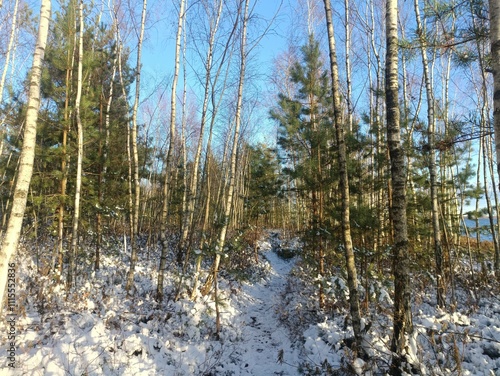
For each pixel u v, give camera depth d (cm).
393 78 507
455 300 798
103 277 960
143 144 1694
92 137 1045
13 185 1089
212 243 794
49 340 517
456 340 537
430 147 574
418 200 1016
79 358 486
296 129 1045
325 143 966
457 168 1247
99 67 1174
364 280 737
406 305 475
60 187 997
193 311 738
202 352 615
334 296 752
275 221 3244
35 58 432
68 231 1084
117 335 573
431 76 1205
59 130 994
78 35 1047
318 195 1025
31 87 424
